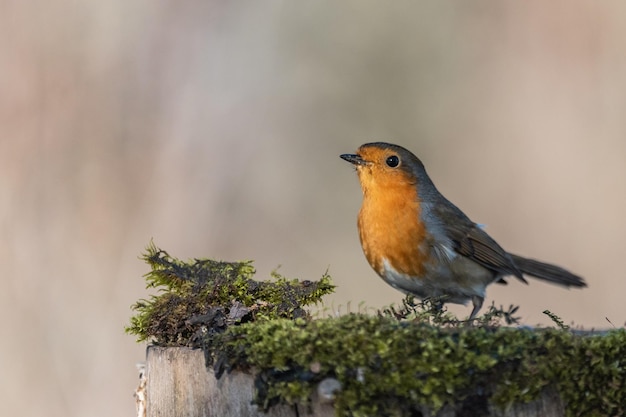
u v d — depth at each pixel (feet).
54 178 41.81
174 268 21.20
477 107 54.70
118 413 36.22
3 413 35.37
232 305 19.79
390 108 55.88
